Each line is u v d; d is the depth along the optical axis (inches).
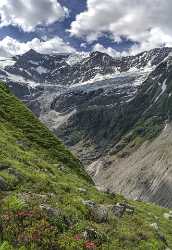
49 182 1226.6
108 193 1732.3
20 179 1127.0
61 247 767.1
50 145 2380.7
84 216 993.5
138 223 1200.8
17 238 736.3
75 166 2324.1
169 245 1178.0
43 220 815.7
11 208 842.2
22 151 1668.3
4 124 2262.6
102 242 877.2
